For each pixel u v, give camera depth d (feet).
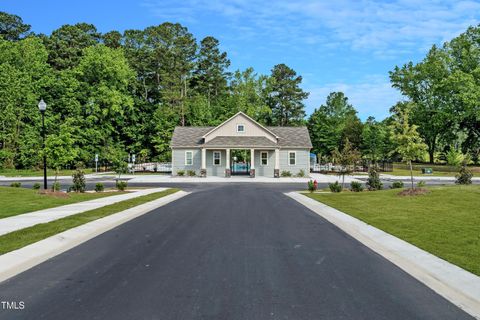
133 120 221.66
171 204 64.39
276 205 62.90
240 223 44.50
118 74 200.23
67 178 148.25
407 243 33.68
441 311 18.78
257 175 160.25
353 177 157.28
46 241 34.14
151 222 45.29
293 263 27.27
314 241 34.78
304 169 160.04
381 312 18.54
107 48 204.03
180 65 241.14
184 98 217.36
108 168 202.39
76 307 19.03
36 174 163.84
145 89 240.53
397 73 219.82
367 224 43.47
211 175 160.35
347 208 57.36
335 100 322.96
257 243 33.71
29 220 45.60
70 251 30.99
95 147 202.18
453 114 189.88
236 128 161.27
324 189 99.96
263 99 267.80
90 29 237.86
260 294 20.81
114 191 90.48
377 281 23.34
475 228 39.11
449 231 38.01
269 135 160.56
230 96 254.68
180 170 161.79
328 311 18.56
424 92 210.59
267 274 24.54
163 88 231.71
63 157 78.74
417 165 213.05
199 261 27.61
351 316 17.99
